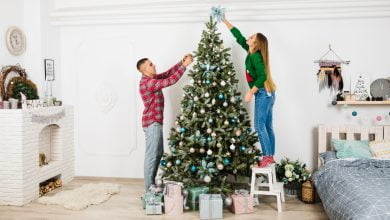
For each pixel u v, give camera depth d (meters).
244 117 3.82
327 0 3.98
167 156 3.68
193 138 3.48
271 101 3.67
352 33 4.11
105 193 4.02
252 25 4.28
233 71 3.75
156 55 4.54
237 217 3.33
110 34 4.63
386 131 3.89
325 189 3.18
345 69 4.14
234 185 4.28
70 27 4.72
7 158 3.69
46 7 4.46
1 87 3.93
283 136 4.30
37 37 4.37
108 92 4.66
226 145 3.48
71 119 4.70
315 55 4.20
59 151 4.47
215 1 4.17
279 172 3.96
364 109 4.12
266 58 3.64
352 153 3.66
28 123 3.75
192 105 3.64
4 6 4.07
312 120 4.24
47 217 3.36
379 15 3.99
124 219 3.30
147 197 3.51
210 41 3.69
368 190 2.61
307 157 4.27
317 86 4.21
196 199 3.54
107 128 4.71
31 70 4.41
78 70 4.74
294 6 4.07
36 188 3.92
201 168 3.43
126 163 4.69
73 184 4.50
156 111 3.88
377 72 4.09
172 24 4.46
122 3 4.33
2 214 3.44
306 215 3.38
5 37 4.07
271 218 3.30
